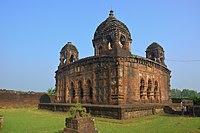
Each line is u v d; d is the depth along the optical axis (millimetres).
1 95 33219
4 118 18734
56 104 26828
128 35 25453
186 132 11438
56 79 33594
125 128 13008
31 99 36688
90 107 20594
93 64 24469
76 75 27328
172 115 20734
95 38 26578
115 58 22016
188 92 128125
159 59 31734
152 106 21344
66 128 9883
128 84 22141
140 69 24234
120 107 17328
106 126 13898
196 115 20203
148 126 13773
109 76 22234
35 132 11680
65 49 32438
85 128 9570
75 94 27016
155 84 27469
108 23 25672
